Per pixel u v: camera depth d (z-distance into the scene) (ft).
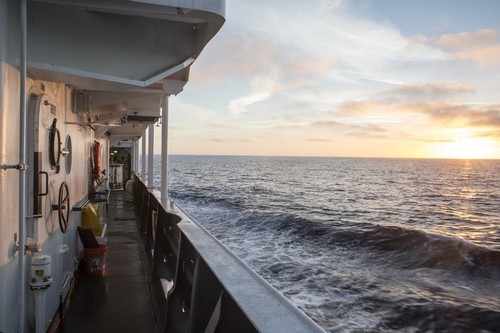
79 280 19.24
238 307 6.79
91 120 24.62
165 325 12.52
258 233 73.61
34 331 10.66
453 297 42.78
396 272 51.93
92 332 13.51
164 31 11.70
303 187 209.67
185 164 579.07
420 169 476.95
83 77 10.89
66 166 16.94
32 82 11.02
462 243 62.23
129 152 77.97
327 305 37.96
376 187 218.79
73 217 19.31
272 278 45.29
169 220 18.93
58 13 10.62
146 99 25.67
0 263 8.40
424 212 124.16
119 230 33.63
